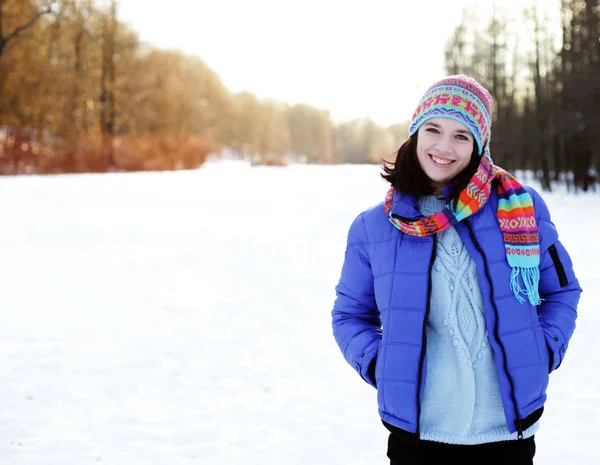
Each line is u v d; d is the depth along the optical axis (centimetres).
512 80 3847
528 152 3769
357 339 214
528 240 194
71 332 689
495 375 196
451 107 195
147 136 5450
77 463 390
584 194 2712
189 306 805
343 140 10125
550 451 397
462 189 195
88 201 2122
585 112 2748
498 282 194
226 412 472
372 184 2773
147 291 891
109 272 1023
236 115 8538
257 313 768
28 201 2084
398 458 202
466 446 195
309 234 1404
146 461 393
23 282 945
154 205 2033
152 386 527
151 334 681
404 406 194
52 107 4678
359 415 464
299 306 800
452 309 198
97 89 5125
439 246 201
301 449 408
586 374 529
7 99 4428
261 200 2169
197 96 6725
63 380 540
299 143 9812
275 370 566
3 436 429
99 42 5084
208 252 1198
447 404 197
